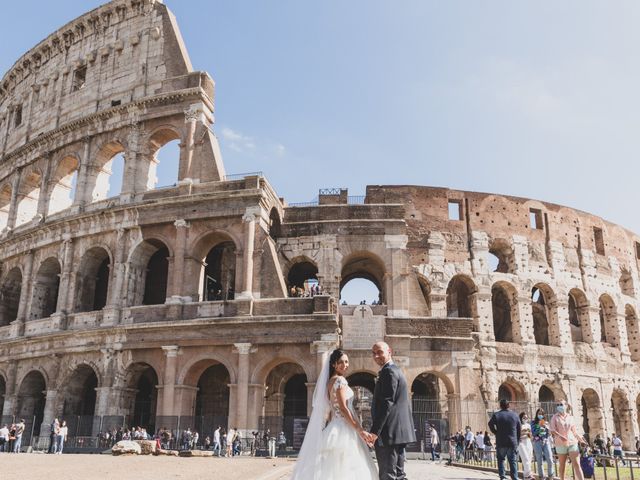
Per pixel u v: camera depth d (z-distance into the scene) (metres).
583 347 66.19
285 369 54.50
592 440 65.06
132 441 40.78
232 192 53.50
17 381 58.66
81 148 63.53
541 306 71.38
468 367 52.94
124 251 56.22
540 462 24.52
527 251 66.19
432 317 54.69
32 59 74.00
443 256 63.25
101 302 62.06
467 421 51.38
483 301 62.44
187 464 29.25
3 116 78.38
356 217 60.25
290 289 58.41
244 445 46.78
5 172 72.62
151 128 60.19
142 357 52.22
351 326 53.28
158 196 57.06
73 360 54.97
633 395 69.12
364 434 11.52
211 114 60.69
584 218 72.38
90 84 66.31
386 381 12.27
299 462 11.48
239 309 50.91
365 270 64.56
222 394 55.62
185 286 53.19
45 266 62.62
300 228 59.47
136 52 64.31
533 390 61.19
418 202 64.94
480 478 26.69
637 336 74.19
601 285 70.81
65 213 61.53
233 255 60.59
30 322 59.59
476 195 66.75
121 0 66.00
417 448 50.91
